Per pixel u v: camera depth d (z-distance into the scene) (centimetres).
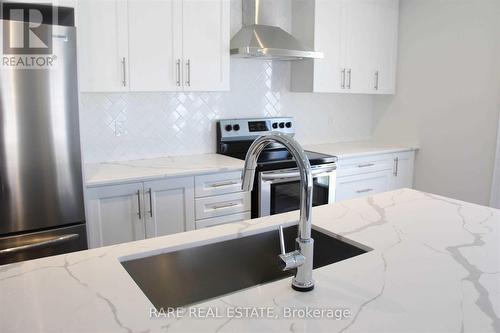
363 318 94
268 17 333
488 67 333
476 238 146
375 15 377
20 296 104
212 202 278
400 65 402
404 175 391
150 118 310
